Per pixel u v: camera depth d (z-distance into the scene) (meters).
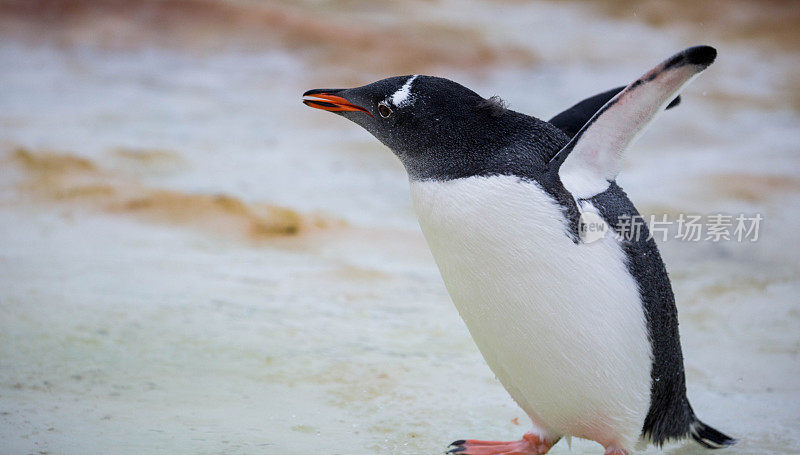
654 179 17.78
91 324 9.25
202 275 11.46
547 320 5.99
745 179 17.28
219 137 21.03
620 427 6.42
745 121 24.28
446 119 6.12
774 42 36.19
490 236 5.93
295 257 12.72
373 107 6.40
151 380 7.92
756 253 13.12
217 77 27.62
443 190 6.09
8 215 13.78
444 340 9.49
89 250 12.30
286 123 23.08
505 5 42.53
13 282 10.57
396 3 37.97
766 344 9.65
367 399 7.79
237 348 8.86
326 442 6.84
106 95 25.03
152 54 29.56
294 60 29.22
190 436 6.76
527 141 6.12
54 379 7.77
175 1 31.58
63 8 31.14
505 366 6.44
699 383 8.55
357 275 11.83
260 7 31.78
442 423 7.36
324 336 9.38
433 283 11.83
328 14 33.69
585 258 5.89
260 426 7.08
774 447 7.13
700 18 39.88
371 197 16.75
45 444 6.43
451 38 32.19
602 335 6.00
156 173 17.25
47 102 23.91
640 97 5.75
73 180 15.33
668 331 6.40
